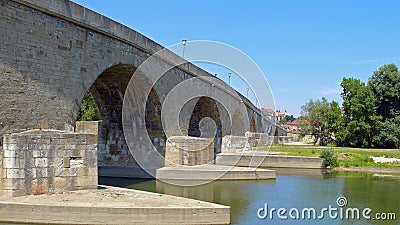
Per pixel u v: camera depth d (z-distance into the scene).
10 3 18.78
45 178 18.78
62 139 19.30
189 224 17.66
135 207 17.17
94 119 62.03
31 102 19.77
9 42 18.77
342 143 80.25
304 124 91.00
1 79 18.45
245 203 24.52
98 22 23.89
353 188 31.81
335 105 84.19
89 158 20.19
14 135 17.92
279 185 32.53
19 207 16.80
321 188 31.47
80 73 22.77
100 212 16.91
